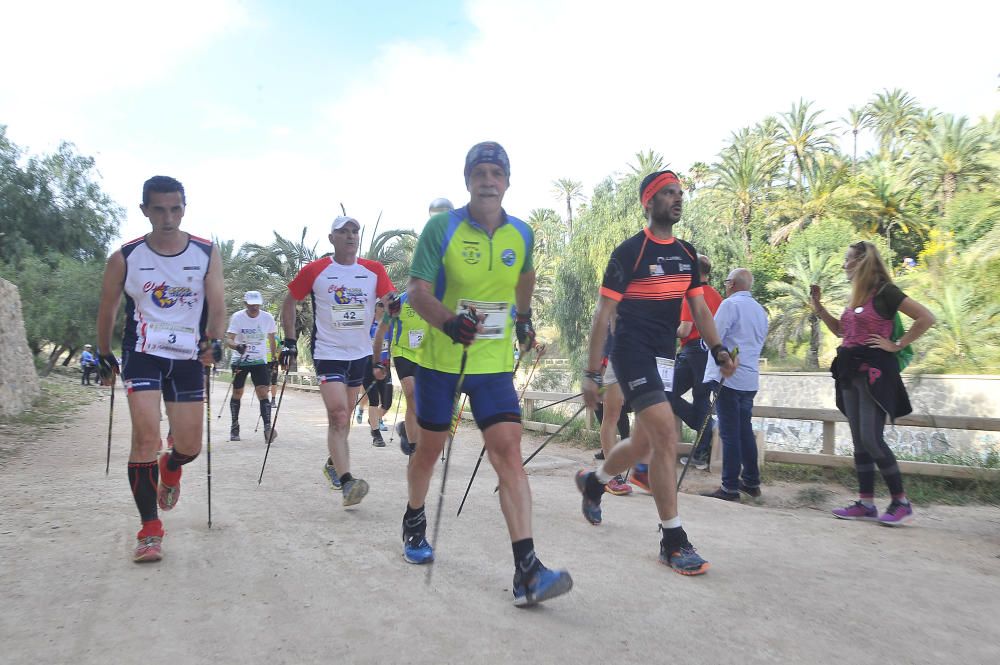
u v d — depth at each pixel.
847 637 2.56
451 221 2.99
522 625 2.61
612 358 3.71
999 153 32.84
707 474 6.54
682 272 3.64
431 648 2.40
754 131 47.19
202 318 3.66
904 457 6.39
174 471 3.90
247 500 4.88
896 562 3.56
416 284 2.95
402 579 3.13
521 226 3.12
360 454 7.55
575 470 6.72
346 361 5.07
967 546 3.89
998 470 5.34
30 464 6.82
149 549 3.34
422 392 3.16
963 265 26.55
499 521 4.25
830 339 42.25
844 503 5.29
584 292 31.56
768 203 45.69
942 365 24.02
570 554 3.57
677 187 3.62
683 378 6.65
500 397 3.01
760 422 17.75
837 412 6.06
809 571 3.36
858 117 50.78
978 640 2.56
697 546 3.79
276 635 2.50
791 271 38.62
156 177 3.46
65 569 3.22
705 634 2.56
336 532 3.97
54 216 34.06
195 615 2.68
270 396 9.44
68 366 40.38
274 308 31.86
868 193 40.50
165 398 3.70
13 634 2.48
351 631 2.54
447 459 3.01
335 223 5.18
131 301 3.54
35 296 31.09
